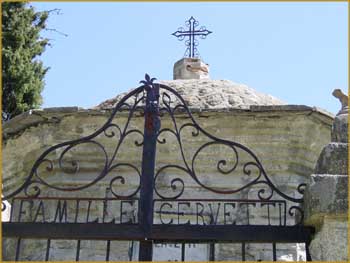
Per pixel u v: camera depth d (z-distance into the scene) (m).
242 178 8.56
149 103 5.67
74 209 8.51
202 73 12.41
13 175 8.85
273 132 8.66
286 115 8.48
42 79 18.34
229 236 5.18
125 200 5.70
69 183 8.65
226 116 8.55
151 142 5.53
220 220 8.23
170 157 8.66
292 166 8.70
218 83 10.62
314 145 8.65
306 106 8.38
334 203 4.93
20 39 17.67
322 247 4.91
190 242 5.22
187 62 12.45
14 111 17.06
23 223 5.28
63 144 5.75
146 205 5.28
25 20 18.03
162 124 8.59
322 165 5.27
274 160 8.67
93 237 5.20
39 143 8.86
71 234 5.21
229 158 8.62
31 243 8.45
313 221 5.09
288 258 8.18
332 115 8.38
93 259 8.27
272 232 5.19
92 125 8.75
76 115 8.66
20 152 8.94
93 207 8.48
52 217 8.37
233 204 5.77
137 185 8.55
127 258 8.24
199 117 8.56
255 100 10.19
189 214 8.12
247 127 8.63
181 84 10.45
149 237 5.17
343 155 5.22
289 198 5.41
